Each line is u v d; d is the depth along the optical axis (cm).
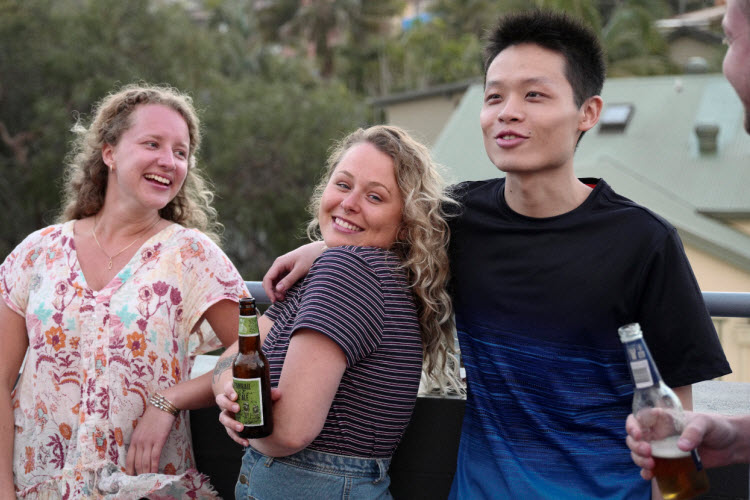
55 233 224
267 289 205
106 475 206
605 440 175
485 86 187
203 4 4581
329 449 178
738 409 218
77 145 241
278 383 178
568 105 176
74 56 2041
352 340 170
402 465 217
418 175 191
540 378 178
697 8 4697
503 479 180
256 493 186
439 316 196
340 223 193
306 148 2262
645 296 171
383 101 3028
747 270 1480
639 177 1777
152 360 213
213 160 2136
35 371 213
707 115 1973
